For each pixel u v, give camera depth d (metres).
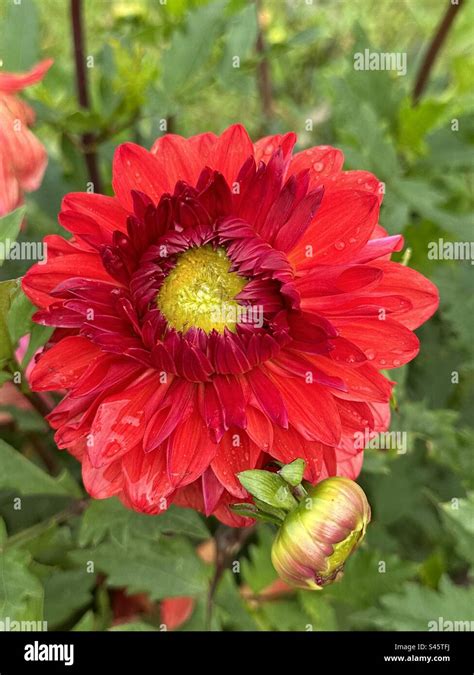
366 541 0.43
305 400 0.30
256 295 0.31
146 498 0.30
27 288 0.30
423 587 0.37
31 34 0.44
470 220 0.44
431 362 0.46
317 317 0.29
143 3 0.49
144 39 0.46
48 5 0.62
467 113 0.47
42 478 0.35
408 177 0.48
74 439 0.30
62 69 0.50
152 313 0.30
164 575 0.38
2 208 0.35
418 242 0.47
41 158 0.36
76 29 0.44
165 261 0.31
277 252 0.30
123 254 0.30
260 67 0.56
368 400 0.30
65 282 0.30
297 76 0.65
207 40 0.43
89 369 0.30
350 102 0.44
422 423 0.40
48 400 0.37
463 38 0.52
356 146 0.47
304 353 0.31
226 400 0.30
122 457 0.30
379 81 0.47
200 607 0.40
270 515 0.30
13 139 0.35
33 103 0.42
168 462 0.30
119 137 0.50
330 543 0.29
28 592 0.33
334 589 0.40
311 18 0.63
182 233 0.30
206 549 0.43
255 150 0.32
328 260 0.31
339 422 0.30
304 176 0.30
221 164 0.31
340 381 0.30
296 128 0.55
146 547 0.38
